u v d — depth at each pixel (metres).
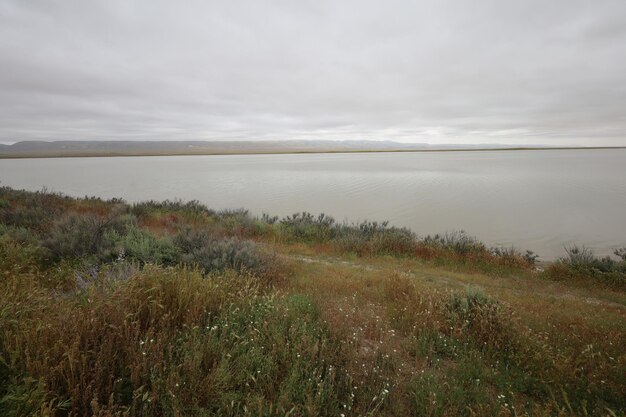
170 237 8.77
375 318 4.91
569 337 4.99
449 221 21.52
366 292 6.85
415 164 96.25
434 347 4.38
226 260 7.23
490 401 3.25
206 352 3.10
